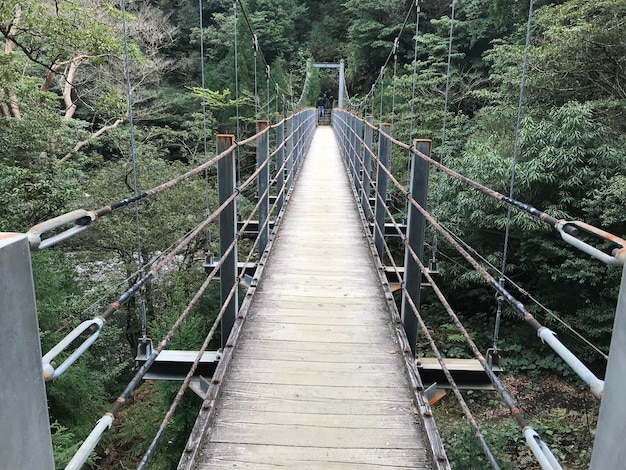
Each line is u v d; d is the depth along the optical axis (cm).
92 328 89
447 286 754
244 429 159
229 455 147
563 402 565
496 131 770
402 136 1047
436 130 1028
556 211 557
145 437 495
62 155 795
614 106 597
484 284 698
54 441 404
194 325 515
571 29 636
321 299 265
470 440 382
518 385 597
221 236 229
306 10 2464
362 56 1955
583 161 550
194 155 1156
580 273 548
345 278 298
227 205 220
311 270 312
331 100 2423
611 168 542
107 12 789
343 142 859
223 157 214
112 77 941
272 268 316
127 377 673
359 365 199
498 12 1152
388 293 264
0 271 55
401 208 898
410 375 187
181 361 214
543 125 572
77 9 703
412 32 1684
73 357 78
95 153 938
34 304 62
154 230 739
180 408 418
